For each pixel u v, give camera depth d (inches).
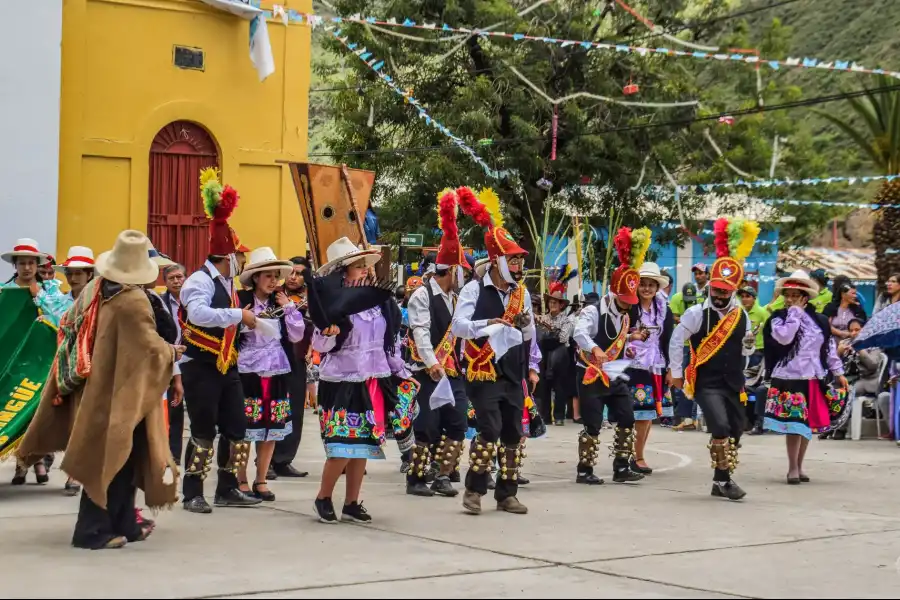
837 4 2748.5
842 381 519.5
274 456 502.0
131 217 733.3
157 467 327.0
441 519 394.3
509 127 1217.4
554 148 1144.8
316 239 539.8
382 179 1246.9
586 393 497.0
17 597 268.2
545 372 802.8
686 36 1327.5
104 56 722.8
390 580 292.8
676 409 777.6
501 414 410.0
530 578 298.8
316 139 1501.0
